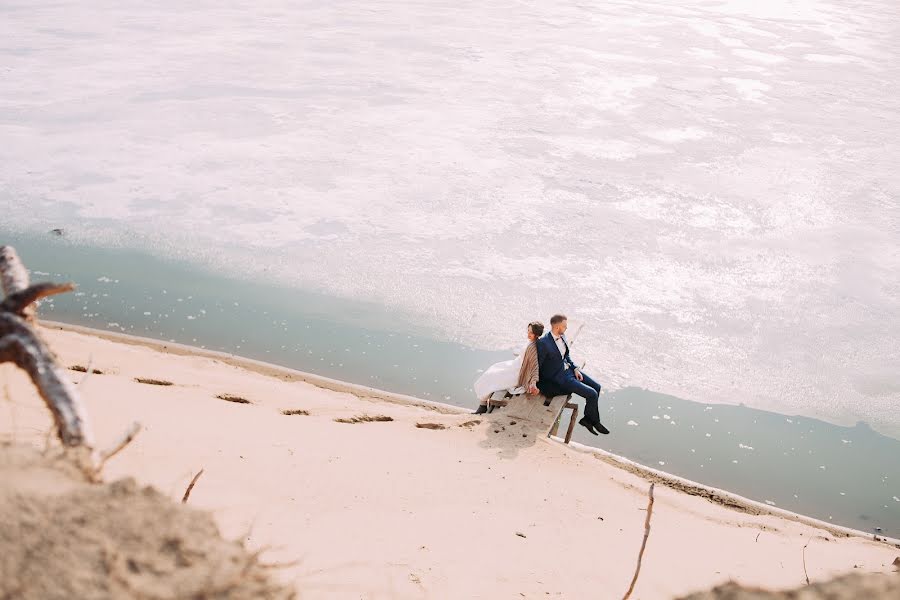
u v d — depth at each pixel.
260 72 24.08
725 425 10.04
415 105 21.64
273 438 7.38
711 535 7.07
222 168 17.16
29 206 14.88
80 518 1.85
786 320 12.60
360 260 13.61
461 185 16.80
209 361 10.10
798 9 36.09
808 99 23.72
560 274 13.55
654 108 22.19
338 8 33.19
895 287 13.76
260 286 12.62
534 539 6.22
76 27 29.14
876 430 10.16
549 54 27.03
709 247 14.79
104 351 9.74
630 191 16.94
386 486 6.72
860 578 1.90
